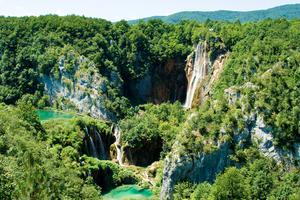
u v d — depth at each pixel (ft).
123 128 530.27
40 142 370.32
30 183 207.51
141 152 510.58
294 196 305.12
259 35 538.06
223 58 618.85
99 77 648.79
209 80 624.59
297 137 357.41
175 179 368.68
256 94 380.58
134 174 461.37
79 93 654.94
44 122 488.85
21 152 276.00
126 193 418.10
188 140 372.58
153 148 515.50
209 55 640.17
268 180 329.52
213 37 642.63
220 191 316.81
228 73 531.09
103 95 639.76
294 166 354.33
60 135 445.37
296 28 506.89
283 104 369.91
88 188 299.58
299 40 456.04
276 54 448.65
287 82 381.81
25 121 401.70
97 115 637.30
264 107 370.94
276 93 376.89
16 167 246.06
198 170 368.07
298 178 333.83
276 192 324.19
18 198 208.23
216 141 370.94
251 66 458.09
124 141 513.04
